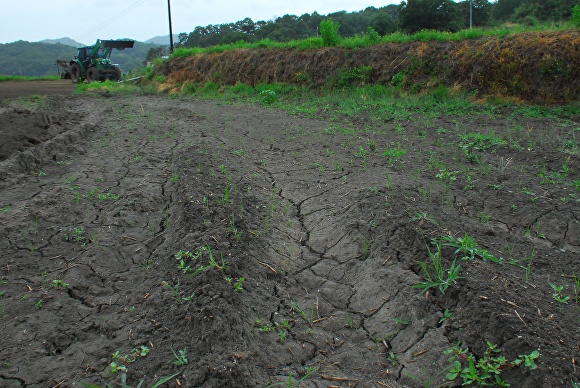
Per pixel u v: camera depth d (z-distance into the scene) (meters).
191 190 5.57
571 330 3.13
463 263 3.77
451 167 6.66
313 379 3.07
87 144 8.60
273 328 3.51
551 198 5.41
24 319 3.69
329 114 11.05
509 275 3.74
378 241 4.41
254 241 4.55
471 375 2.88
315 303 3.89
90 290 4.11
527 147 7.57
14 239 4.86
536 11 27.70
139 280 4.25
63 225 5.26
